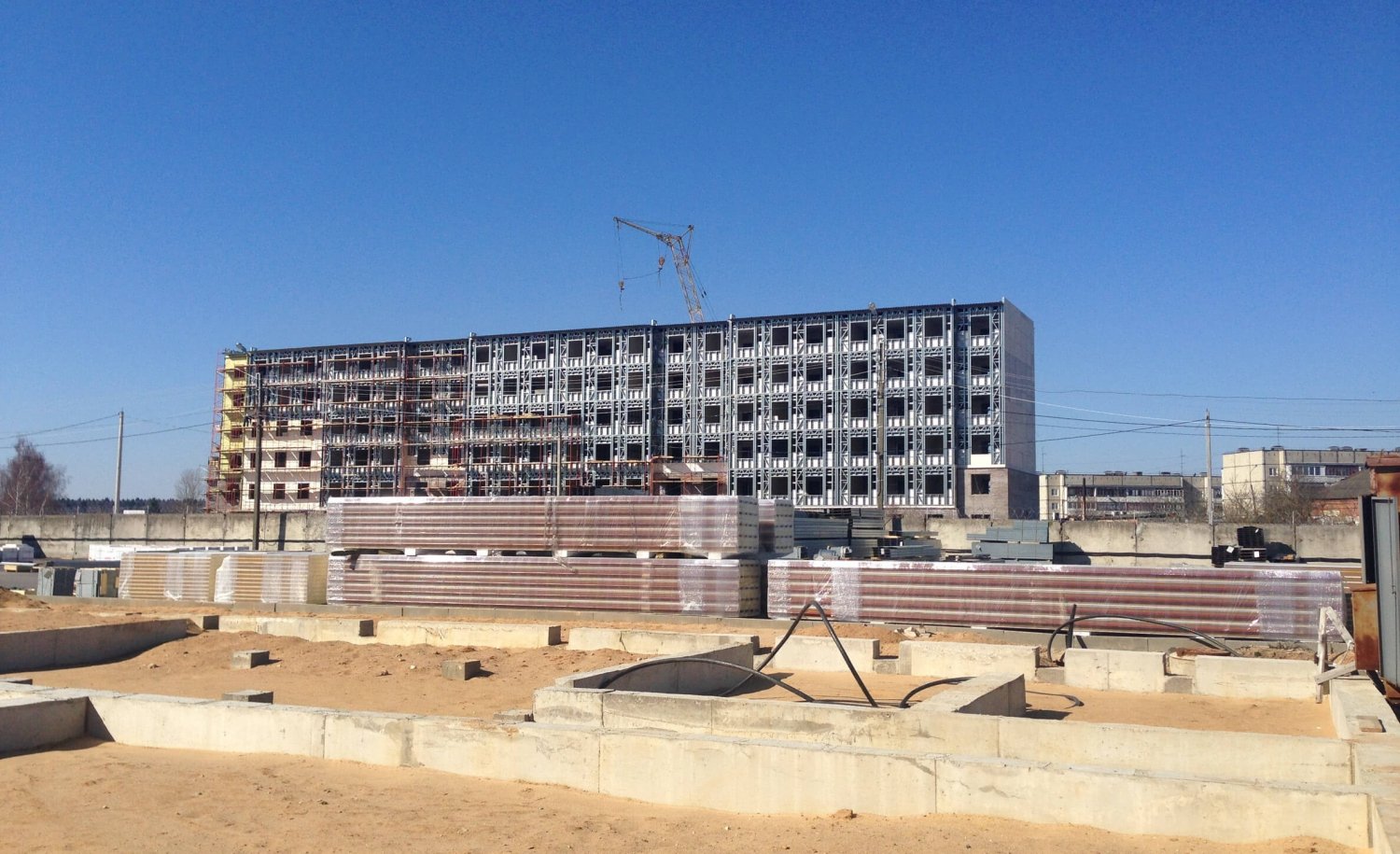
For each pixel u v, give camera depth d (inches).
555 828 360.8
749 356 2743.6
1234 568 851.4
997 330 2549.2
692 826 368.8
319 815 375.6
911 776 376.5
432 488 2910.9
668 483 2731.3
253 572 1294.3
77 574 1530.5
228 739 499.5
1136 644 851.4
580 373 2874.0
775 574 1008.2
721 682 709.3
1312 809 321.7
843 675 767.1
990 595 920.9
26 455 4003.4
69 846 336.8
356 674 783.7
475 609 1125.1
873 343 2628.0
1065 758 455.5
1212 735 435.8
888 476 2576.3
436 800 399.2
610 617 1069.1
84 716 529.3
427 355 3024.1
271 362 3147.1
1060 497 4281.5
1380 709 482.6
